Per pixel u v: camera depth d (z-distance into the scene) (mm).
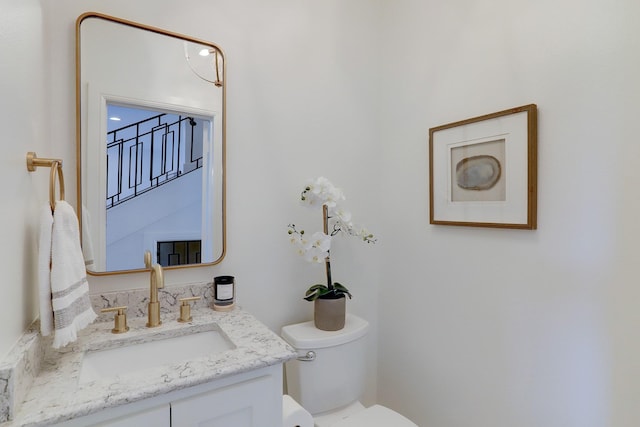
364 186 1728
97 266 1115
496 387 1251
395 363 1684
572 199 1038
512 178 1183
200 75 1283
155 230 1206
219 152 1317
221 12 1333
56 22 1063
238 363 836
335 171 1631
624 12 929
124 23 1150
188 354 1085
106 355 972
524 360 1166
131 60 1167
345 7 1661
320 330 1381
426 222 1534
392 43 1718
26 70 810
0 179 646
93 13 1100
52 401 672
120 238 1151
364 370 1430
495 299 1257
